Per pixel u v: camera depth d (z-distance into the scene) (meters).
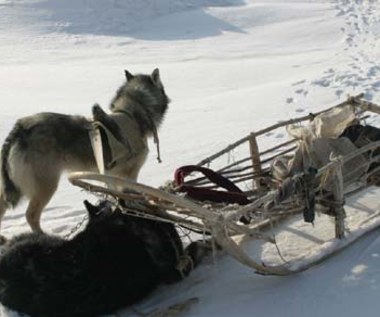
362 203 3.38
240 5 16.14
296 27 12.73
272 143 4.52
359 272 2.70
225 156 4.34
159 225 2.70
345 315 2.43
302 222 3.22
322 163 2.95
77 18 14.80
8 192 3.26
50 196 3.29
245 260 2.57
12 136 3.24
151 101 3.56
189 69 8.86
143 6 15.39
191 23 14.39
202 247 2.93
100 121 3.24
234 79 7.88
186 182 3.04
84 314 2.51
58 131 3.23
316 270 2.74
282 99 5.87
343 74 6.63
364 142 3.15
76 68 9.67
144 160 3.51
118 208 2.64
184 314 2.51
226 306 2.55
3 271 2.57
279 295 2.59
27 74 9.14
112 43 12.77
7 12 15.04
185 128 5.31
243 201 2.80
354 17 13.14
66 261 2.54
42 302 2.49
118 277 2.55
